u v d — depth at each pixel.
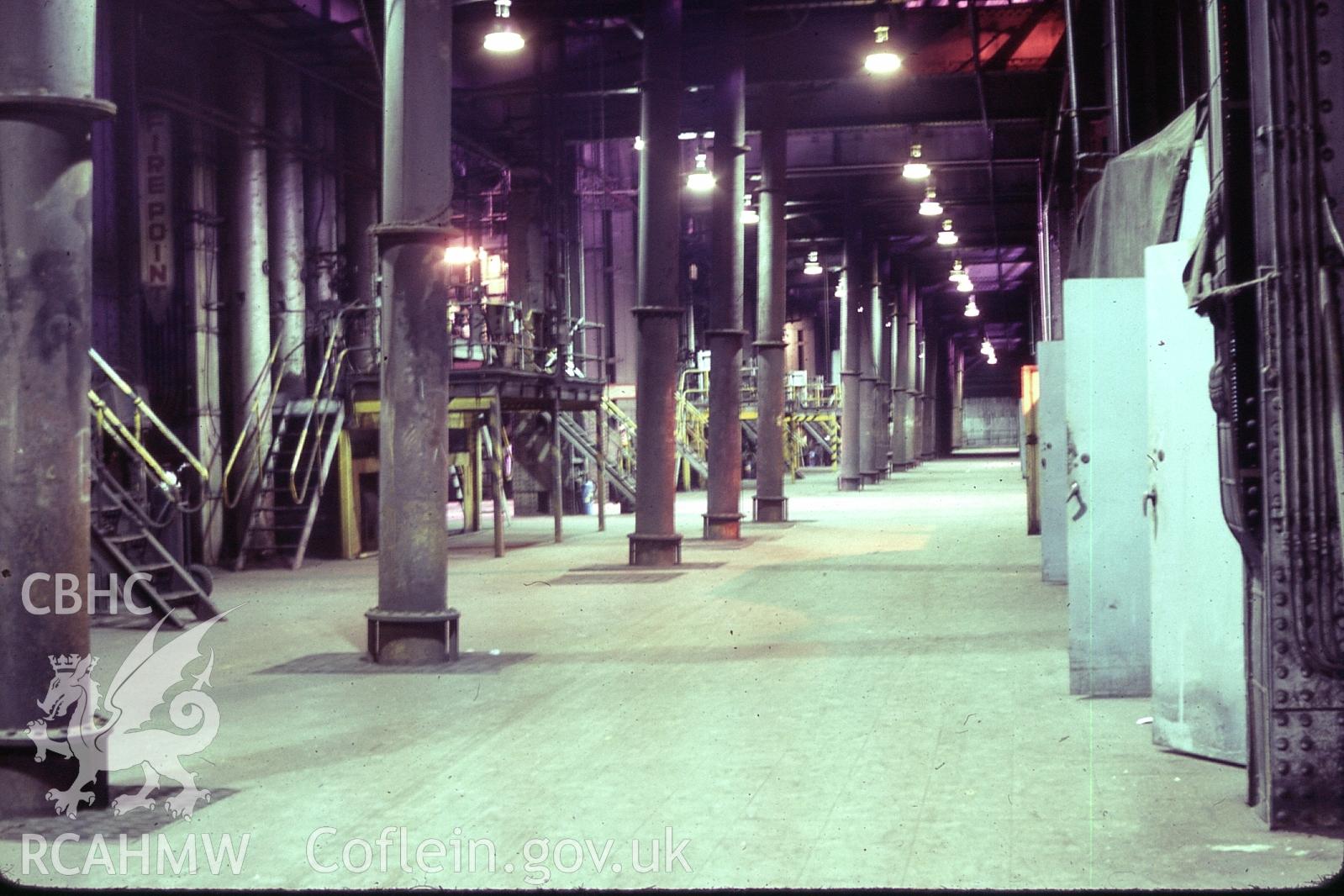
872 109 27.11
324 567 18.83
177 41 18.42
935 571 16.02
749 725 7.47
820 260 48.44
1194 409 6.48
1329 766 5.22
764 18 24.27
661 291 17.31
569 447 29.48
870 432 41.84
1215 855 4.88
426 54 9.90
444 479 10.11
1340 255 5.18
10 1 5.58
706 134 28.36
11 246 5.57
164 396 18.27
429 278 9.97
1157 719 6.75
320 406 19.81
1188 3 11.43
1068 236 24.25
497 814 5.68
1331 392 5.18
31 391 5.59
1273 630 5.22
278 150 20.19
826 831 5.30
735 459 21.50
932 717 7.60
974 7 22.83
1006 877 4.65
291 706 8.30
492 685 8.95
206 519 18.66
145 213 18.16
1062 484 14.41
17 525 5.63
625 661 9.84
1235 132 5.39
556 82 25.94
